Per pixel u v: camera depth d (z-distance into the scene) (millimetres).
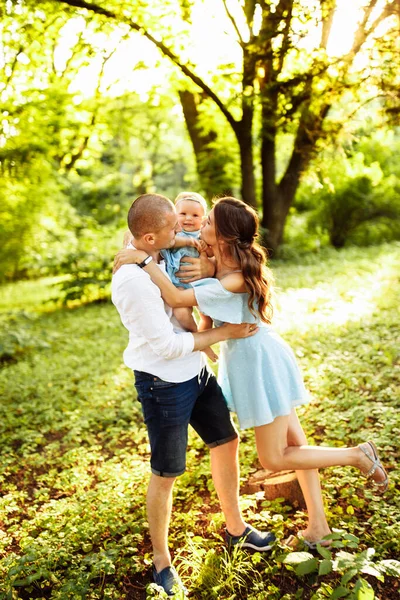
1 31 9711
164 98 14742
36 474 4816
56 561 3254
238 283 2895
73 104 11930
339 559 2676
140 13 9883
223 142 14398
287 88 9664
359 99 8922
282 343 3141
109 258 13727
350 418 4625
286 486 3602
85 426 5570
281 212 14688
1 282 15992
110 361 7871
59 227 14688
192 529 3473
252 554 3150
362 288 9734
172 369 2869
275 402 2979
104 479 4367
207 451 4637
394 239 18234
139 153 26766
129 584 3094
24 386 7082
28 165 11438
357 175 17844
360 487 3590
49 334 10008
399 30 7641
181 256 2916
